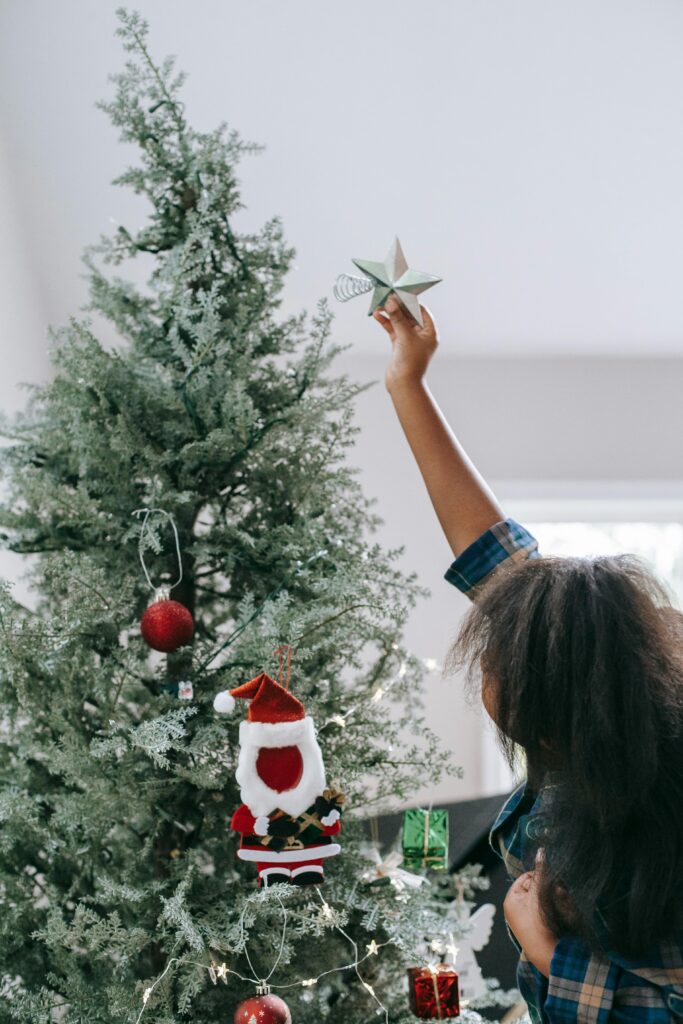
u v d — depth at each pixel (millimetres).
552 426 3021
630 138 2240
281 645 1003
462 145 2252
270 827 925
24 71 2025
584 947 753
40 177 2262
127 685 1173
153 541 1019
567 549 3195
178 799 1083
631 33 1988
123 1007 955
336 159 2281
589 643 696
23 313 2352
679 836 694
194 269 1132
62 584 1092
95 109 2115
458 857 1649
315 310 2707
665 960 724
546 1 1927
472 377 3002
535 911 815
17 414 1209
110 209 2355
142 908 1048
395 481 2949
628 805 689
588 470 3033
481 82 2098
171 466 1125
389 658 1196
